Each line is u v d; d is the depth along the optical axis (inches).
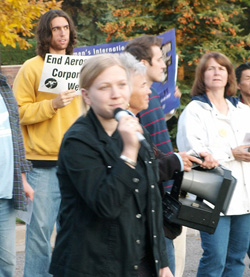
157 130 162.7
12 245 173.8
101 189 103.9
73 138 108.1
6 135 168.2
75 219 108.7
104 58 109.7
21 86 201.8
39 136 199.9
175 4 550.9
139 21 556.4
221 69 192.9
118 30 563.8
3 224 171.2
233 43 578.9
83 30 952.9
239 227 191.9
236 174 190.2
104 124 112.8
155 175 117.2
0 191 166.4
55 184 201.6
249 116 197.6
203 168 150.1
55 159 200.4
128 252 108.8
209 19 552.4
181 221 143.1
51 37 203.0
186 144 189.6
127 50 167.9
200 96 195.2
